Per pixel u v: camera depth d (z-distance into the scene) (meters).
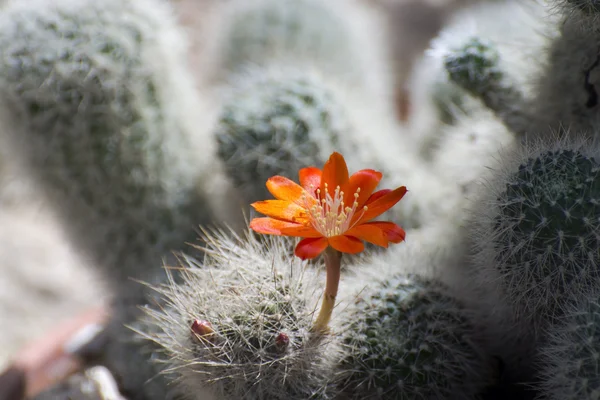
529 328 0.28
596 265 0.25
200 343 0.26
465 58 0.30
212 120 0.33
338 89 0.33
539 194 0.25
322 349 0.26
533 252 0.25
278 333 0.25
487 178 0.28
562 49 0.29
